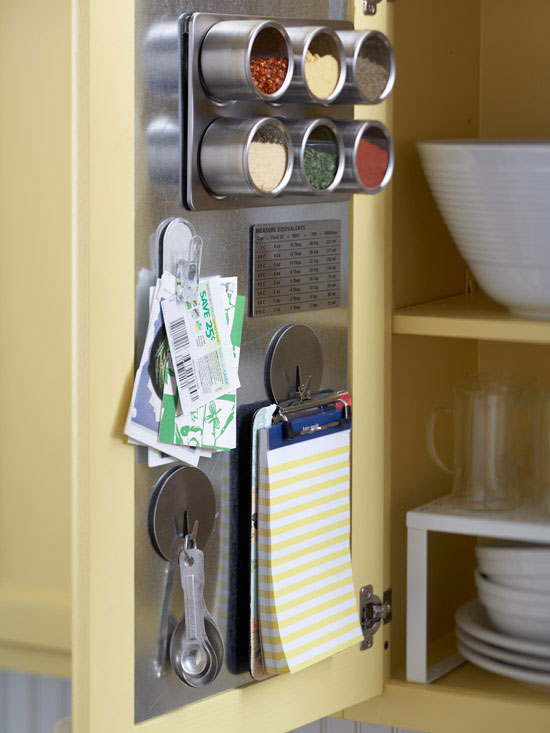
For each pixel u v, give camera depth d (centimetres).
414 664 125
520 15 148
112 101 84
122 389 87
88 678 86
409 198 130
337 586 110
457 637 138
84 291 84
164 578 93
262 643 102
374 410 118
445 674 129
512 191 113
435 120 137
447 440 144
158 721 93
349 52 100
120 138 85
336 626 109
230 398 96
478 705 121
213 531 98
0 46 163
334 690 114
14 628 165
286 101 98
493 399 126
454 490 129
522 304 120
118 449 87
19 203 164
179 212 91
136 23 86
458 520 122
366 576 118
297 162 96
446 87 140
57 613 162
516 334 117
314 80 97
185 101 91
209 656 98
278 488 101
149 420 88
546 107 148
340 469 110
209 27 91
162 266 90
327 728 179
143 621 91
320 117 104
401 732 174
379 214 117
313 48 97
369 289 116
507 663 125
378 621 119
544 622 122
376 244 117
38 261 163
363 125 101
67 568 166
